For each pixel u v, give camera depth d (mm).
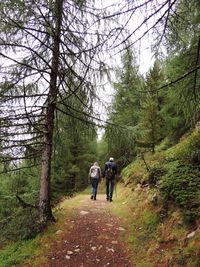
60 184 27062
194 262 6672
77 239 9422
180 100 8008
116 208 13023
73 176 28719
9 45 9367
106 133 10727
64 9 9766
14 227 10484
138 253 8297
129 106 20031
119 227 10305
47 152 10609
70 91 10484
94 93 10375
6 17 8930
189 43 7051
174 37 6422
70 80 10266
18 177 11344
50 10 9734
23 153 10188
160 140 22172
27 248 9031
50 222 10328
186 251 7117
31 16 9391
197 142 11797
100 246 8953
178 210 8844
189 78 7547
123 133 10703
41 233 9852
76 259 8336
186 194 8883
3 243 9992
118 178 23438
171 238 8062
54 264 8125
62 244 9109
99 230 10078
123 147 11000
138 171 17578
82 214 11758
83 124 10953
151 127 20219
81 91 10453
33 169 12023
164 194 9875
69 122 11219
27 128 10102
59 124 11320
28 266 8148
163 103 20812
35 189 12789
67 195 22844
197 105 7754
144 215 10430
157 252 7918
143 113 20422
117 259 8219
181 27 6344
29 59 10180
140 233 9375
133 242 8969
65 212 11898
